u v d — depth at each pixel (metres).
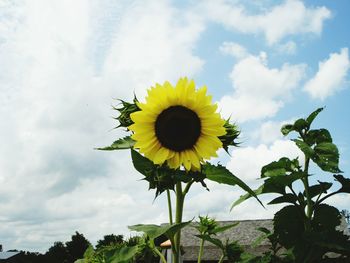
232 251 1.13
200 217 1.13
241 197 1.18
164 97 0.84
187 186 0.87
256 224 9.12
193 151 0.83
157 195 0.80
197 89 0.85
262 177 1.25
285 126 1.25
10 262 17.14
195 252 8.04
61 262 20.73
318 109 1.20
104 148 0.87
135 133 0.83
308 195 1.19
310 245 1.12
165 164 0.83
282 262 1.15
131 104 0.89
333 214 1.18
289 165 1.23
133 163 0.83
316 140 1.21
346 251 1.08
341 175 1.17
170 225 0.75
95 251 1.12
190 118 0.84
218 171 0.85
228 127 0.90
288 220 1.17
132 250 0.84
